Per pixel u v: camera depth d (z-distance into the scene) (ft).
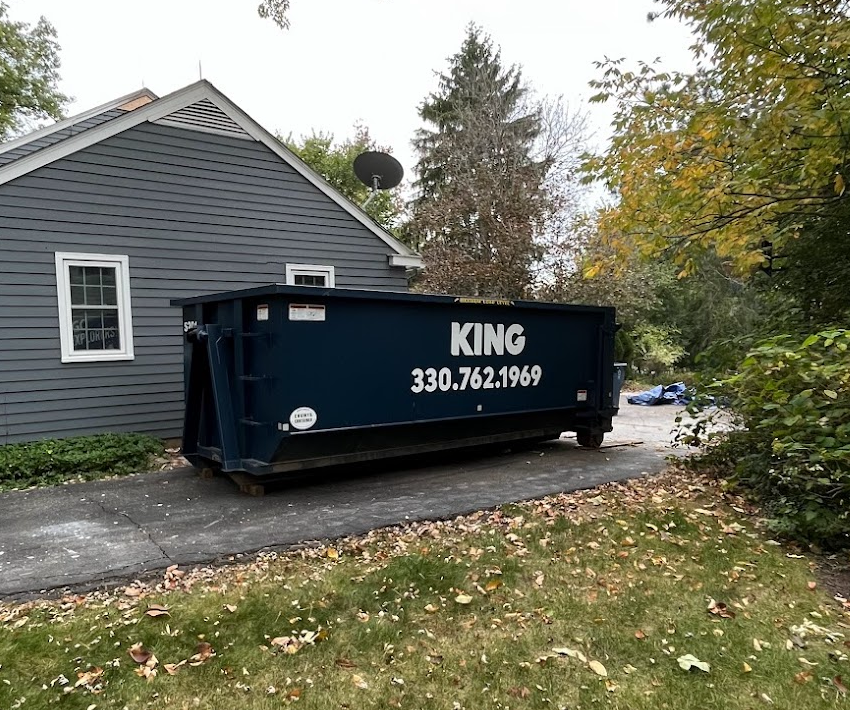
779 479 16.93
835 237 20.11
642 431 35.17
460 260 57.00
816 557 13.96
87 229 26.45
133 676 8.80
